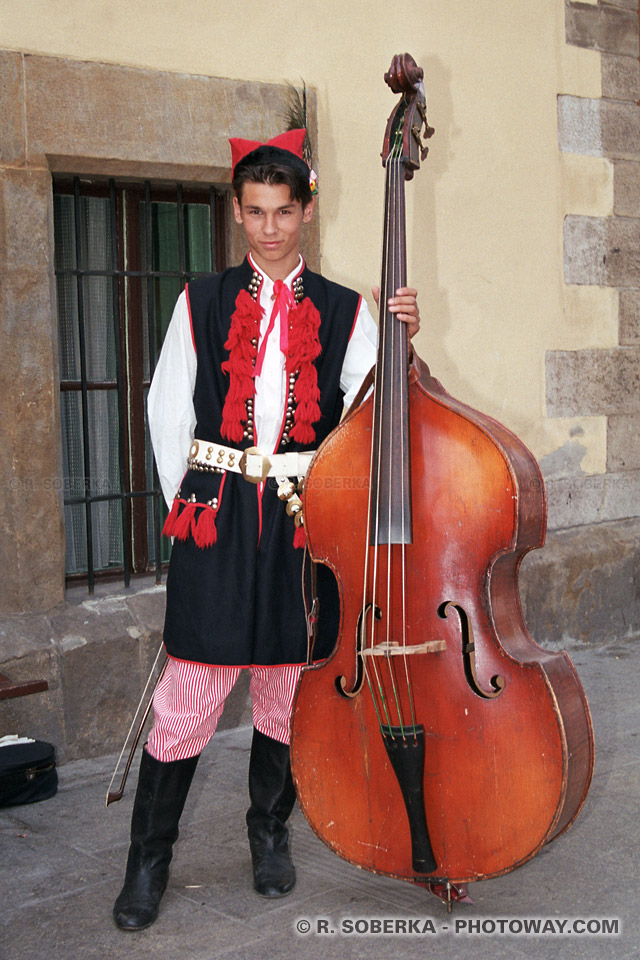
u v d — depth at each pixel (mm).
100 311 3861
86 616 3584
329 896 2518
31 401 3428
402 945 2287
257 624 2334
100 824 3006
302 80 3848
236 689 3840
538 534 2115
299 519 2344
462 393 4590
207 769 3436
